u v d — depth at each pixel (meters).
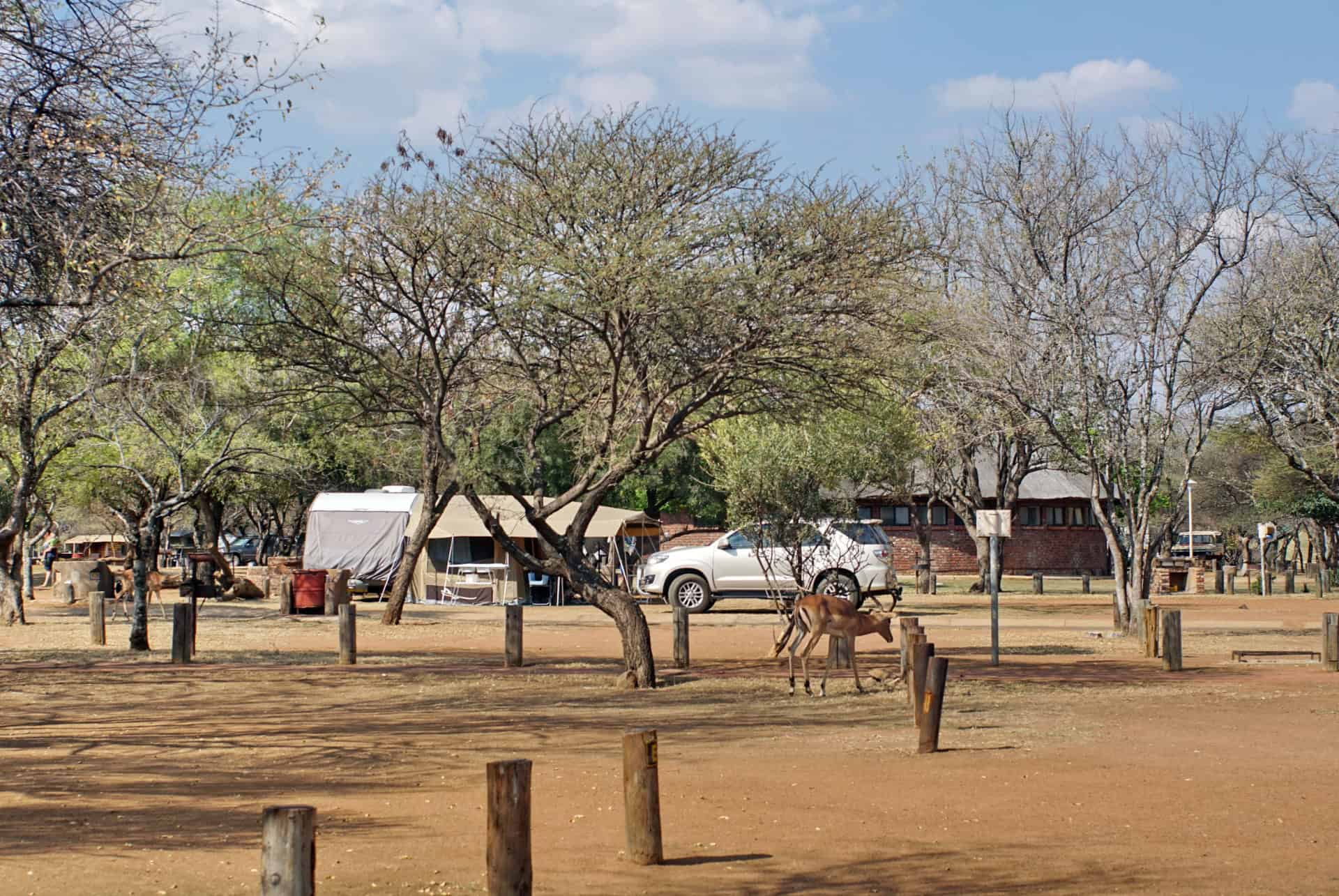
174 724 13.55
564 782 9.98
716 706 14.98
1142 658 20.86
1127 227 24.42
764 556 24.83
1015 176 24.78
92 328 17.19
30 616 32.12
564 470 45.09
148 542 22.75
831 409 18.56
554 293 15.84
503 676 18.53
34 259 12.20
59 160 11.87
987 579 42.94
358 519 39.44
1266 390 24.94
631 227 15.56
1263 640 24.56
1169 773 10.27
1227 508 69.44
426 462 28.42
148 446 29.58
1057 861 7.45
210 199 14.73
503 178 15.96
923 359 24.38
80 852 7.66
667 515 61.53
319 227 15.30
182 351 25.25
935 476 41.84
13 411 21.92
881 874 7.17
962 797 9.31
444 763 11.02
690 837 8.10
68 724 13.62
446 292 16.20
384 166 15.77
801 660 20.47
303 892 5.39
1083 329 24.03
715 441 30.53
